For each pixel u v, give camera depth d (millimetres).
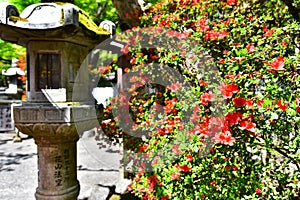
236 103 1676
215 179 1943
